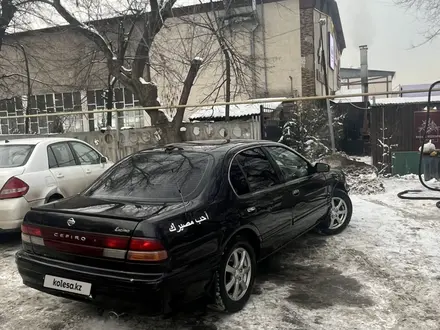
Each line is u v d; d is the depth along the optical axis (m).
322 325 3.39
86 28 11.23
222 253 3.43
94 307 3.83
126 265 2.96
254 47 16.56
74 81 16.56
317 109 13.16
